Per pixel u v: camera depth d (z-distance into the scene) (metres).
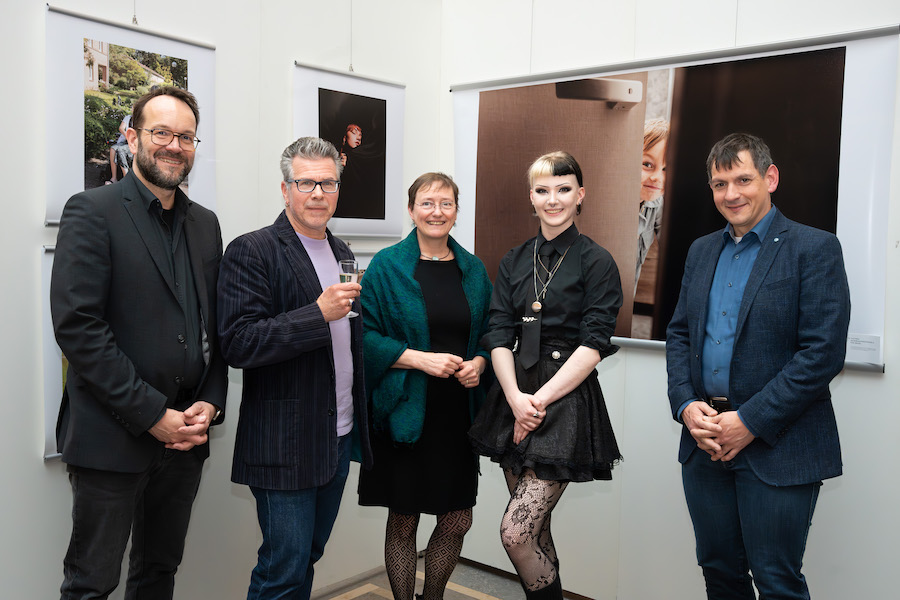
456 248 2.60
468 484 2.52
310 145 2.14
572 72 3.20
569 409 2.18
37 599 2.30
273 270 2.10
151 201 2.00
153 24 2.48
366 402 2.34
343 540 3.33
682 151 2.90
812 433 2.01
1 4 2.12
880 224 2.49
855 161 2.52
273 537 2.11
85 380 1.84
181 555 2.29
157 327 1.96
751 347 2.05
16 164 2.17
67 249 1.84
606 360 3.18
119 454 1.90
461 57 3.63
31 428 2.25
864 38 2.48
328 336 2.05
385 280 2.49
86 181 2.32
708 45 2.86
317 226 2.17
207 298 2.11
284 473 2.07
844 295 1.98
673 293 2.95
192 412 2.00
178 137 1.97
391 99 3.41
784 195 2.67
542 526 2.29
